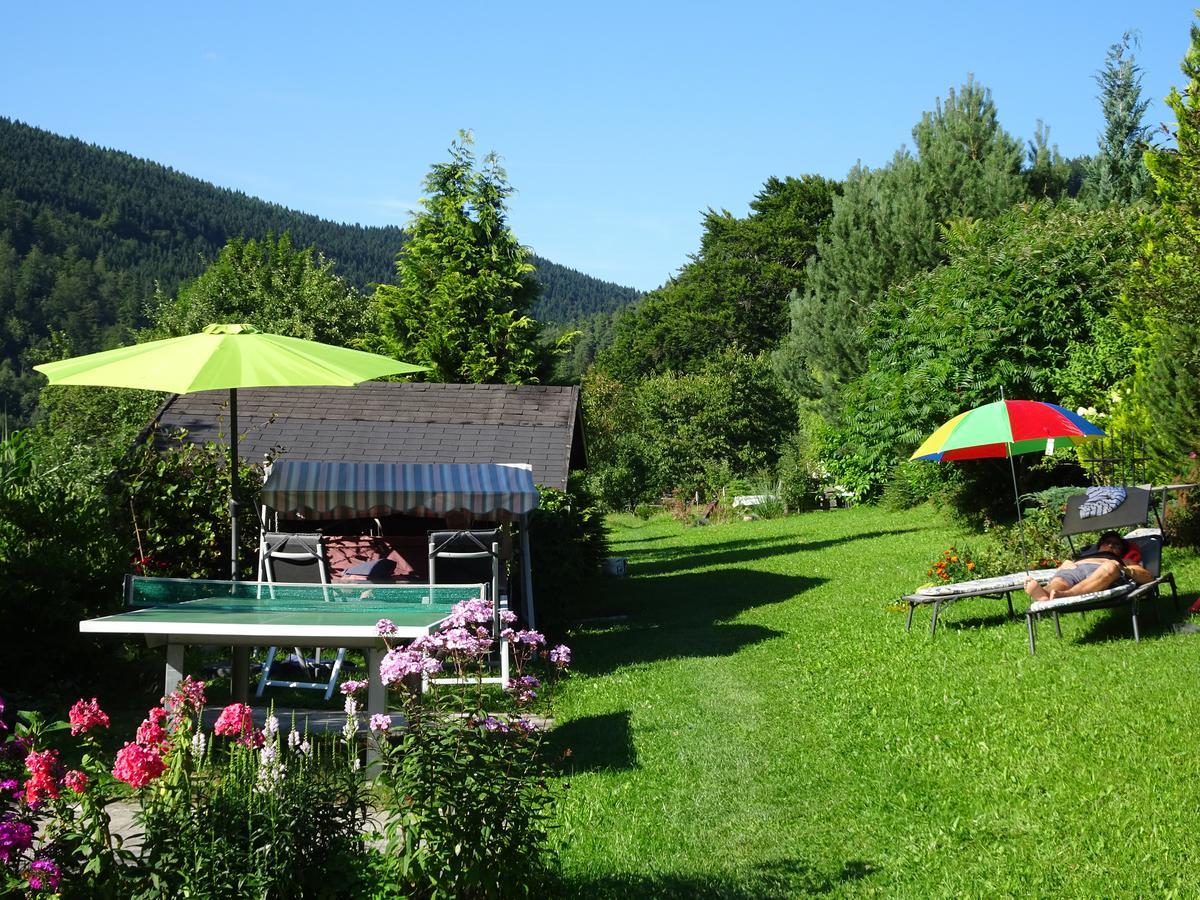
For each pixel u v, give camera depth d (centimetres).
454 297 2792
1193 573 1259
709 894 549
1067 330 2039
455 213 2819
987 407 1335
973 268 2170
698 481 4706
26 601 967
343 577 1170
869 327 2453
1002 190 3244
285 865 445
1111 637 1025
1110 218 2172
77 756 796
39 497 1059
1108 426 1536
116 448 1379
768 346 6369
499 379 2791
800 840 623
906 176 3450
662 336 6856
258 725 859
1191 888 507
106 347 11900
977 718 830
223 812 460
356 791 518
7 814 403
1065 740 738
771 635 1359
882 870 571
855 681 1016
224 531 1351
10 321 11838
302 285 4353
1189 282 1420
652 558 2794
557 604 1570
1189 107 1548
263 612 789
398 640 727
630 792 725
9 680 976
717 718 930
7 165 18162
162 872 432
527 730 553
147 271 16700
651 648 1354
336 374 942
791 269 6378
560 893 547
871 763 755
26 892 396
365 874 476
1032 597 1054
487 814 481
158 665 1101
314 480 1154
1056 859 558
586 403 5500
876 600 1491
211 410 1781
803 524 3186
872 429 2391
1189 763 660
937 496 2409
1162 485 1338
